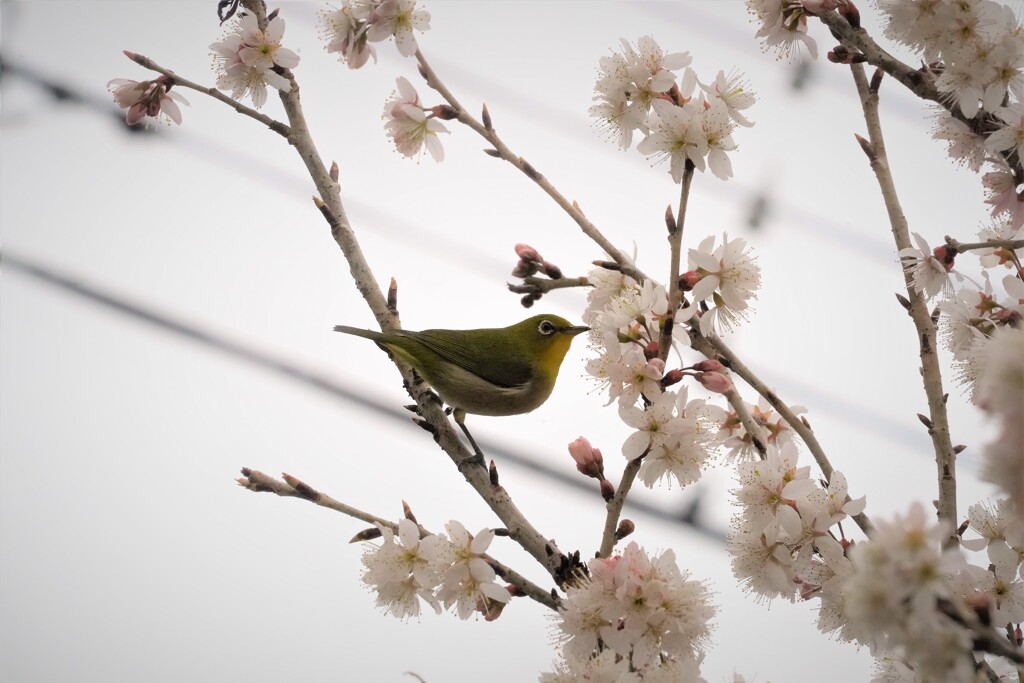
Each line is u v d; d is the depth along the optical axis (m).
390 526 3.42
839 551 3.39
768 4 3.45
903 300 3.43
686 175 3.42
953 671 2.84
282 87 3.49
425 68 3.46
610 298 3.45
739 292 3.42
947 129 3.45
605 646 3.39
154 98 3.51
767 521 3.40
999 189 3.45
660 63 3.43
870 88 3.45
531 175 3.46
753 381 3.42
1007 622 3.39
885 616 2.79
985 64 3.42
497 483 3.43
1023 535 3.40
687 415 3.41
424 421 3.50
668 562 3.39
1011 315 3.42
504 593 3.40
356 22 3.47
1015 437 2.83
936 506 3.40
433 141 3.47
